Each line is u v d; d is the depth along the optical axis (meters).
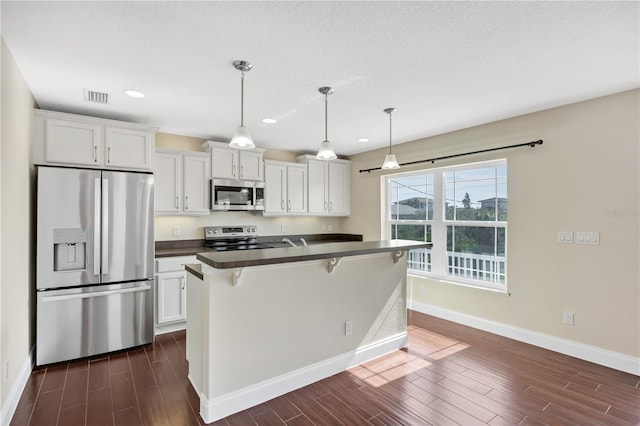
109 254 3.09
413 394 2.38
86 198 2.98
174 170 3.91
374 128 3.85
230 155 4.31
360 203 5.31
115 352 3.13
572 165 2.99
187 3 1.59
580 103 2.95
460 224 4.00
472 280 3.88
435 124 3.67
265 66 2.28
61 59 2.17
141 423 2.04
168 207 3.86
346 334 2.79
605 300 2.80
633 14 1.68
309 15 1.70
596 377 2.60
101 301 3.07
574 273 2.98
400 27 1.81
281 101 2.96
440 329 3.71
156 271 3.52
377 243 2.99
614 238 2.75
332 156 2.74
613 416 2.10
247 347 2.24
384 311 3.08
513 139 3.41
